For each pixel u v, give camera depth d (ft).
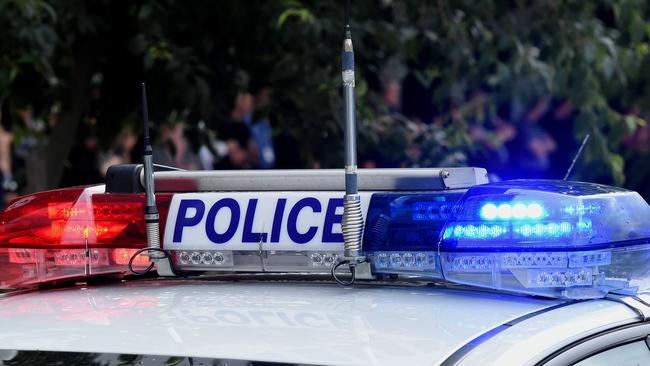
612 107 36.68
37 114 30.12
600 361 11.34
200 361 10.43
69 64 30.42
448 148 30.78
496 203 11.80
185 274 13.76
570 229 11.61
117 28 29.81
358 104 29.19
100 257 13.57
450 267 12.07
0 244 13.80
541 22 30.68
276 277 13.57
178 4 28.45
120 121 31.68
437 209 12.57
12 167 41.39
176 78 27.48
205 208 13.41
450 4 30.30
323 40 28.84
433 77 32.04
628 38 32.07
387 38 29.14
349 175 12.55
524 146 35.17
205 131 31.63
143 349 10.73
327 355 10.41
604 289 11.96
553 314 11.51
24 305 12.66
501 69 29.78
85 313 12.03
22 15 24.88
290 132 30.01
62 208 13.57
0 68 26.02
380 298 12.21
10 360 10.80
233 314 11.68
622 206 12.14
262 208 13.21
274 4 28.76
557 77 30.25
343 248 12.81
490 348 10.57
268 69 30.19
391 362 10.25
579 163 31.32
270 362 10.32
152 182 13.21
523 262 11.73
